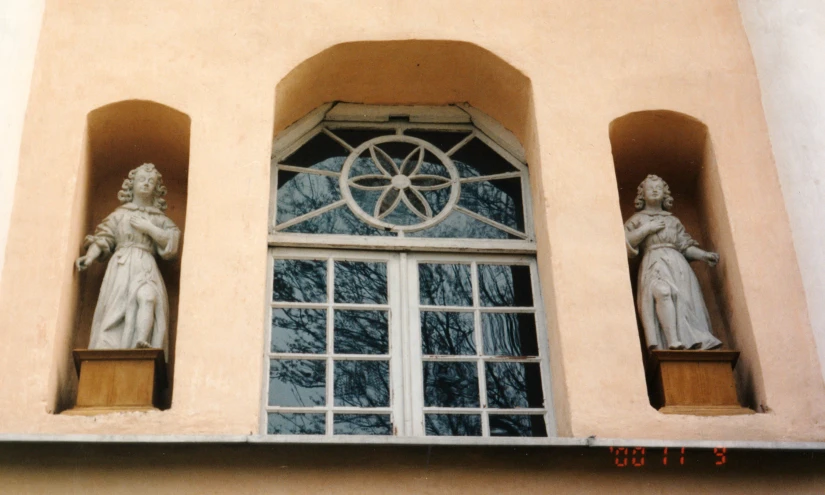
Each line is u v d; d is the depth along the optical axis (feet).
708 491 25.20
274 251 29.63
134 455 24.45
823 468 25.52
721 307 29.17
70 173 28.32
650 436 26.30
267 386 27.73
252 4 30.99
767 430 26.53
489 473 25.00
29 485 24.29
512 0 31.76
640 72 30.96
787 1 31.09
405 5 31.37
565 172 29.43
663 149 31.17
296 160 31.48
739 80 31.07
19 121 28.45
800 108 29.71
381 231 30.48
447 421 27.81
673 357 27.45
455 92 32.14
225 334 26.66
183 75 29.86
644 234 29.12
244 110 29.45
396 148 31.96
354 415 27.71
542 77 30.71
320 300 29.09
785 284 28.30
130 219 28.25
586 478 25.13
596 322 27.53
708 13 31.99
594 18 31.63
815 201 28.60
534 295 29.63
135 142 30.19
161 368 26.96
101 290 27.50
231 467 24.66
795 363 27.35
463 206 31.14
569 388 26.76
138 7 30.76
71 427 25.35
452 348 28.66
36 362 25.99
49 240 27.40
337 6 31.19
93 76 29.68
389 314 29.01
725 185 29.63
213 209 28.09
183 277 27.22
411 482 24.80
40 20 30.19
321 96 31.81
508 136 31.96
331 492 24.62
